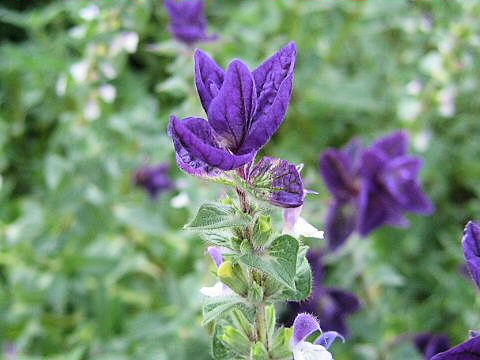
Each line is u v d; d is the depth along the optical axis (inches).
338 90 28.2
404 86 28.9
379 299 22.6
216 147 9.4
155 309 24.0
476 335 10.7
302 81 28.1
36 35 29.3
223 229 10.2
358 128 29.5
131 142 24.8
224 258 10.9
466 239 10.5
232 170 9.5
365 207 19.8
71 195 23.2
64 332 24.3
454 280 24.2
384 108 28.9
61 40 27.8
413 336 21.4
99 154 23.7
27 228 23.5
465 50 25.2
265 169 9.7
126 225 24.9
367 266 22.1
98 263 23.2
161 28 30.2
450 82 25.5
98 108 23.7
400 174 20.1
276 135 29.4
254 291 10.3
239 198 9.9
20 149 30.4
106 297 23.1
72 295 23.7
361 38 30.3
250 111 9.3
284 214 10.7
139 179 25.2
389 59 29.8
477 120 28.3
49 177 23.4
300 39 28.7
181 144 9.0
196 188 21.4
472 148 28.3
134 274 25.5
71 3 22.9
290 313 17.4
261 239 9.9
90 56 22.7
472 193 28.8
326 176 20.3
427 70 25.5
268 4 28.8
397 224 20.5
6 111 30.2
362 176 20.0
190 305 20.9
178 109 23.9
